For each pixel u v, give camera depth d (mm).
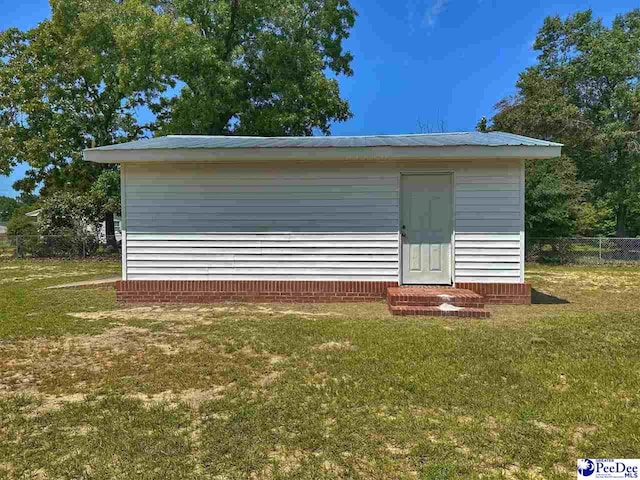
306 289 7957
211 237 8070
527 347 4824
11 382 3979
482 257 7688
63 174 20094
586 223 18594
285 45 17781
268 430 3014
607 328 5703
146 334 5621
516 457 2664
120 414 3287
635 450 2723
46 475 2541
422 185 7883
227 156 7438
